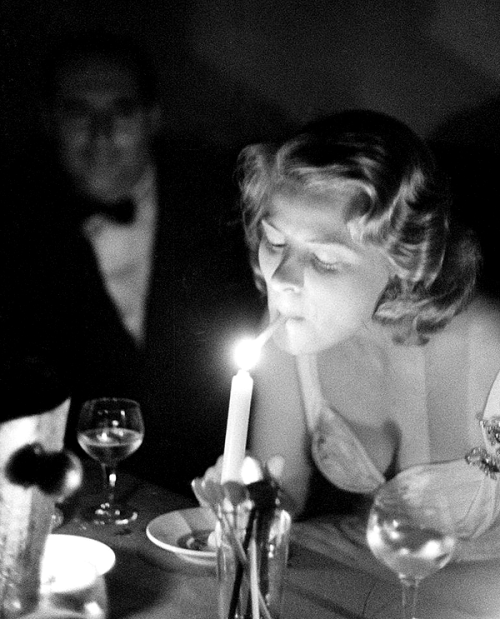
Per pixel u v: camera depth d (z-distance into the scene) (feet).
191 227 6.85
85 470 5.68
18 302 7.77
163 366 7.30
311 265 6.16
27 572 3.20
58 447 3.12
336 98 5.77
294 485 6.61
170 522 4.65
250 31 6.11
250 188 6.36
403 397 6.02
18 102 7.38
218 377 6.94
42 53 7.20
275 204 6.21
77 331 7.65
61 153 7.32
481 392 5.59
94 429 4.97
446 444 5.86
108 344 7.55
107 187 7.20
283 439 6.66
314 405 6.46
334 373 6.32
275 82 6.05
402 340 5.91
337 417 6.36
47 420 2.99
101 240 7.36
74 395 7.73
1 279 7.76
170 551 4.42
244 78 6.22
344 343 6.21
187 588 4.03
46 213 7.54
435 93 5.36
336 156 5.83
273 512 3.21
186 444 7.24
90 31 6.95
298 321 6.35
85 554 4.20
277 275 6.31
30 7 7.16
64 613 3.36
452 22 5.22
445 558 3.46
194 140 6.63
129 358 7.47
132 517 4.87
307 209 6.04
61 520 4.78
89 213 7.36
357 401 6.24
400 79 5.48
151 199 7.02
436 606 3.94
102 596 3.82
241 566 3.26
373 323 6.03
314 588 4.02
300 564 4.27
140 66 6.79
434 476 5.94
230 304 6.74
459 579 4.65
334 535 5.81
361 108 5.68
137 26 6.75
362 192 5.77
